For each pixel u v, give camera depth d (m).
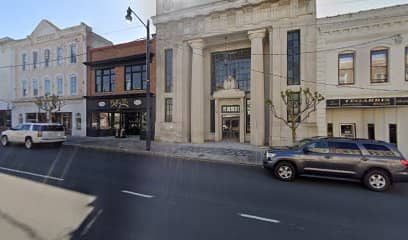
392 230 4.70
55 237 4.17
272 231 4.59
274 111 15.50
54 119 26.38
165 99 20.94
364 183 7.81
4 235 4.22
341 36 14.76
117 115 23.44
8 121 30.30
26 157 12.37
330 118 15.41
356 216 5.41
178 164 11.22
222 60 20.61
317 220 5.16
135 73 22.23
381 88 13.89
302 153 8.60
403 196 7.01
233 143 18.92
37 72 27.61
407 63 13.44
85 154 13.65
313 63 15.70
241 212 5.53
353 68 14.56
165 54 20.97
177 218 5.11
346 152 8.20
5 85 29.91
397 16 13.52
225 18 18.39
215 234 4.41
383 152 7.88
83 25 24.42
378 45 13.95
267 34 17.84
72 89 25.42
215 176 9.02
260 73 17.39
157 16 20.77
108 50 23.44
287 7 16.44
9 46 29.39
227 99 20.19
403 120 13.86
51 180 7.97
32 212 5.28
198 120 19.58
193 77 19.62
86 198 6.26
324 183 8.34
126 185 7.52
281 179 8.70
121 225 4.70
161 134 20.72
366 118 14.75
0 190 6.85
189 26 19.70
